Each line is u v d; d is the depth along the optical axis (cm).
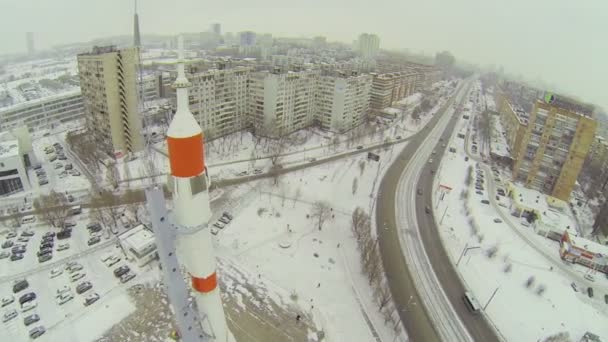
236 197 8188
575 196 10275
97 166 9156
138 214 7100
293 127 13500
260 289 5331
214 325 3042
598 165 12175
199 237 2598
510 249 7181
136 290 5159
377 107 17638
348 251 6575
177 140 2234
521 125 11881
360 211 7762
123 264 5716
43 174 8912
